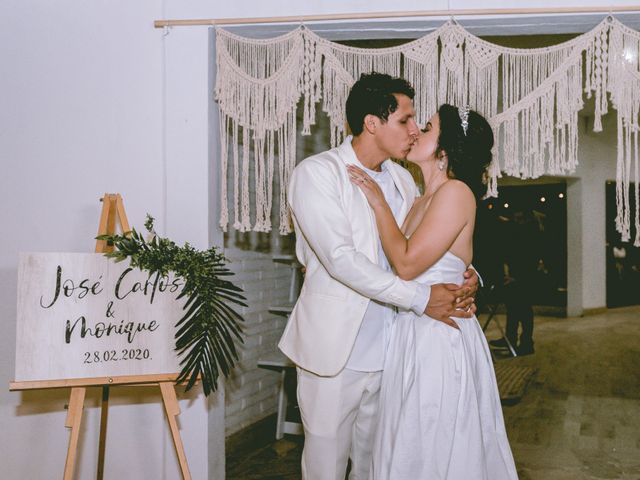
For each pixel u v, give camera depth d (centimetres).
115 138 266
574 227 964
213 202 268
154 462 266
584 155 952
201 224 263
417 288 193
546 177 956
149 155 265
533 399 473
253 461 334
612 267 1048
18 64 267
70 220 268
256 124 256
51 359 210
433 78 243
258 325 379
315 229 196
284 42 254
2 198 268
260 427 374
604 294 1005
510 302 673
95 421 269
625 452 351
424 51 243
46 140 267
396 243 196
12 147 268
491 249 678
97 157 267
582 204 955
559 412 435
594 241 980
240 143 349
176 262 219
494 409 207
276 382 404
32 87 267
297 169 205
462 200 198
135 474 267
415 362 197
